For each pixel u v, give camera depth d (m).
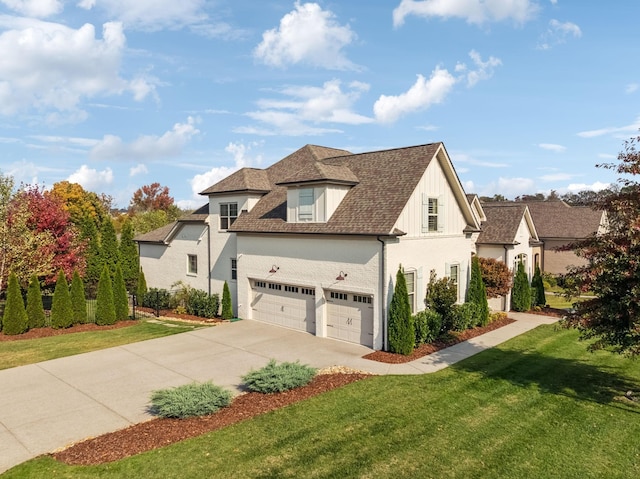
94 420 9.95
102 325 20.98
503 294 22.56
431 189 18.08
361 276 16.22
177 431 9.12
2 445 8.74
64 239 25.36
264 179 23.53
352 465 7.70
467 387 11.79
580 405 10.53
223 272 23.94
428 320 16.50
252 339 17.64
